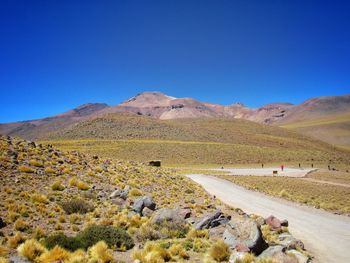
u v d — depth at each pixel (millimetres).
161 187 31234
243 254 10570
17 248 10156
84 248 11016
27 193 17703
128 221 15992
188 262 10617
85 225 14734
